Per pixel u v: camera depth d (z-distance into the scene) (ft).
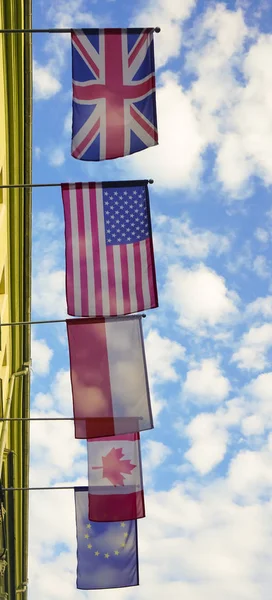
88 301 49.44
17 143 75.92
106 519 54.49
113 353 51.34
